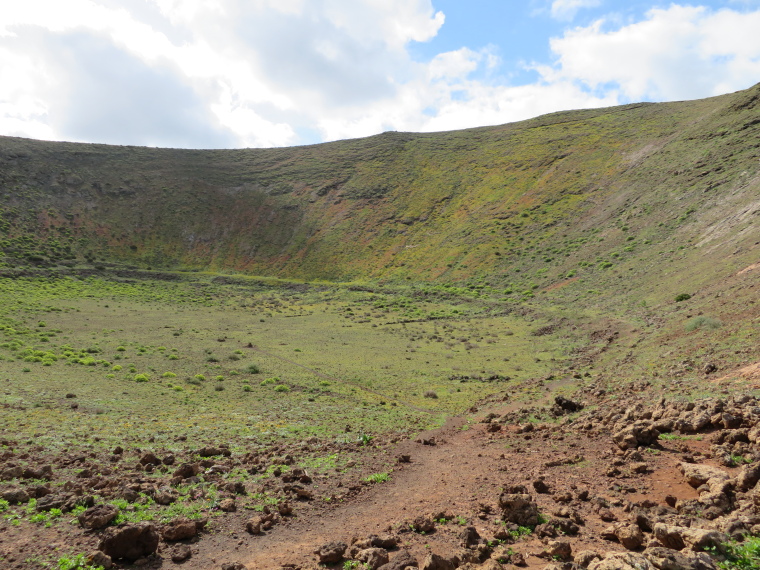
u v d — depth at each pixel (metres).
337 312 78.31
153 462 14.27
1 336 49.06
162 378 37.03
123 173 144.50
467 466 13.97
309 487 12.44
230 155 172.25
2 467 12.48
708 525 7.39
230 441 19.19
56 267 99.50
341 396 33.16
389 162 154.25
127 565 7.77
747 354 21.20
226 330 63.62
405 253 111.44
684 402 16.42
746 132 81.62
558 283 72.44
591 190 102.50
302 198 144.62
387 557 7.77
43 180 129.25
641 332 39.19
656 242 67.69
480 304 74.94
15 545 7.91
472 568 7.15
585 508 9.45
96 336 54.78
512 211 109.38
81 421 21.52
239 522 9.89
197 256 122.88
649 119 127.12
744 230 49.97
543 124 151.00
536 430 17.81
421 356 47.94
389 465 14.93
